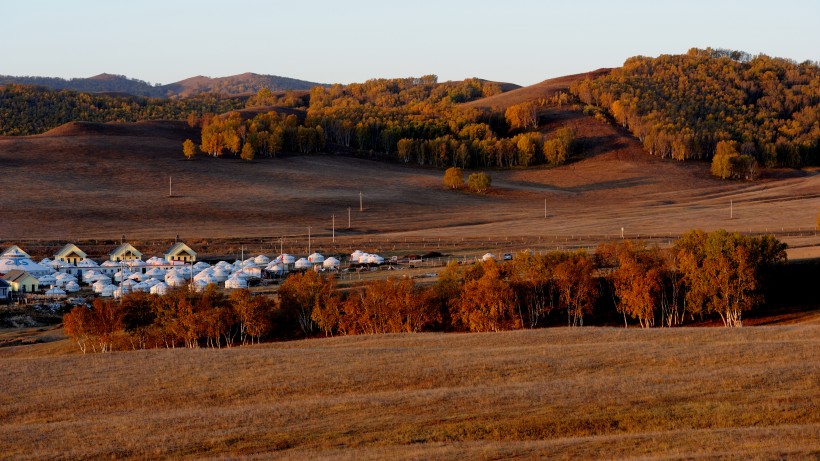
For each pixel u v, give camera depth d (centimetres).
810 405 6088
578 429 6009
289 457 5612
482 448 5528
